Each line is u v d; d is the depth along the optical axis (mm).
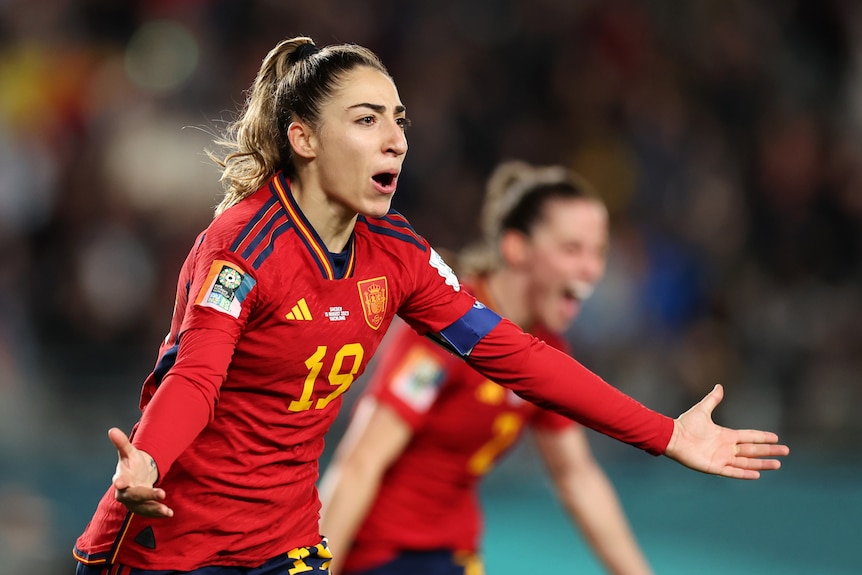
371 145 9539
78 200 35031
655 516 28281
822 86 46062
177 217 35469
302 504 10336
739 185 43000
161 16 39250
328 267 9586
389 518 14523
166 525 9703
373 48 41844
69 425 29266
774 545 25641
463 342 10547
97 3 39156
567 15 44312
